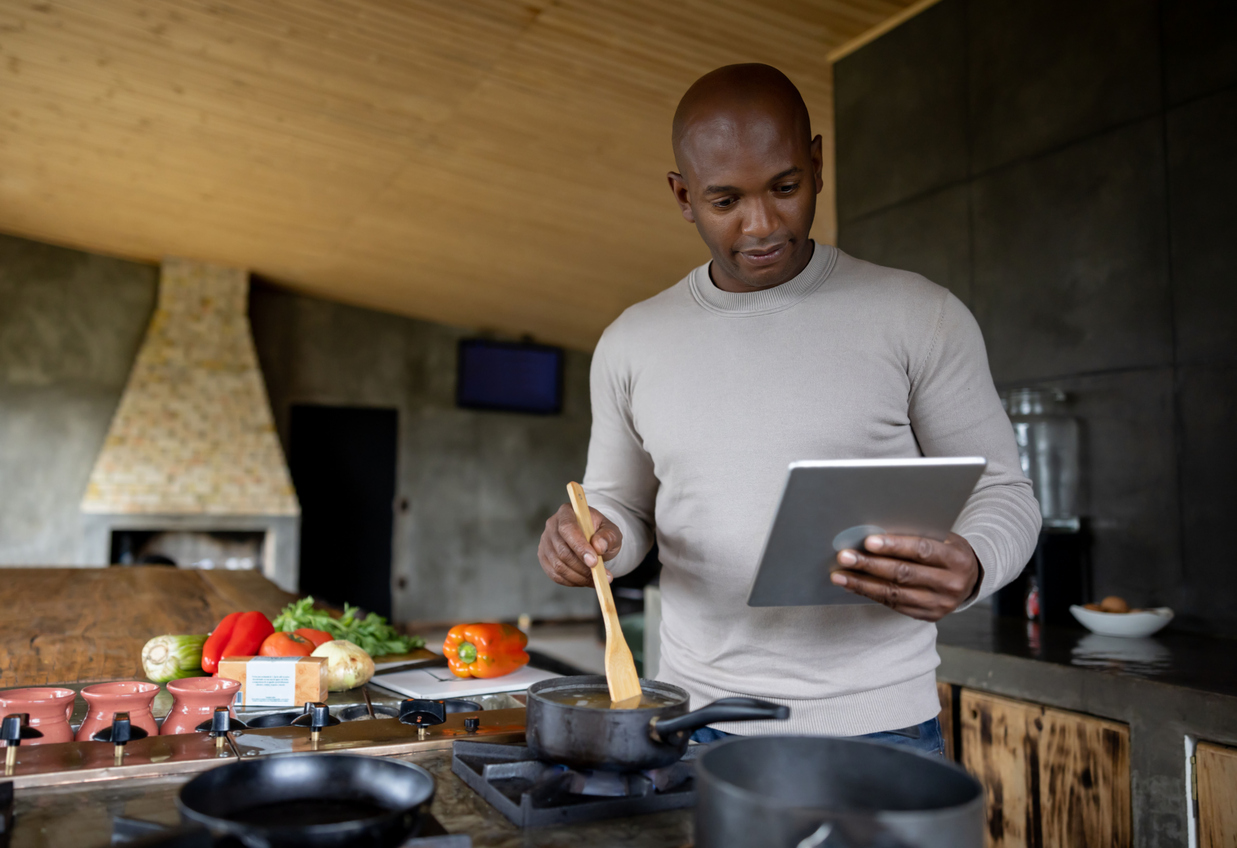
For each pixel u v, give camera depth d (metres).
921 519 0.75
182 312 6.38
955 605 0.78
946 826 0.47
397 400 7.39
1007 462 1.01
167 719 0.97
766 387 1.06
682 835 0.67
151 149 4.60
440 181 4.57
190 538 6.59
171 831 0.55
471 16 2.98
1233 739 1.38
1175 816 1.46
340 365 7.22
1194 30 2.08
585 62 3.17
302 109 3.95
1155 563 2.12
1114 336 2.23
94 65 3.77
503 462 7.72
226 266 6.51
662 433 1.12
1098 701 1.59
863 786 0.61
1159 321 2.13
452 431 7.56
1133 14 2.21
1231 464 1.97
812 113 3.36
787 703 1.03
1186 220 2.08
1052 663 1.68
